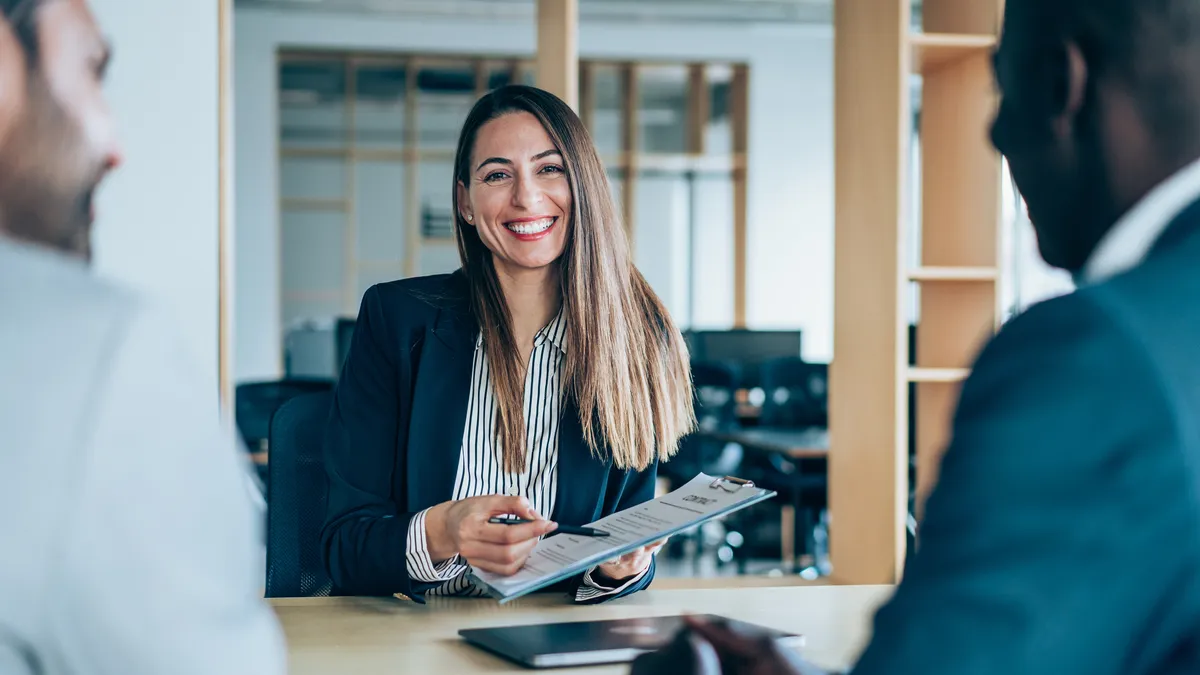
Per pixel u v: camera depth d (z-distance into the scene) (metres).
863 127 3.45
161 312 0.65
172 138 3.50
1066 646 0.54
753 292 9.47
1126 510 0.53
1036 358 0.57
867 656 0.59
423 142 9.18
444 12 8.78
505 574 1.33
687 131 9.59
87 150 0.63
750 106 9.33
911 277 3.31
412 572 1.50
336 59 8.95
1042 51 0.67
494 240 1.72
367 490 1.68
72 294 0.61
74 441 0.58
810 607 1.48
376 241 9.16
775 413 6.02
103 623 0.59
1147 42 0.62
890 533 3.29
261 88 8.65
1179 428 0.54
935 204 3.64
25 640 0.58
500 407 1.71
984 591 0.54
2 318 0.59
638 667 0.85
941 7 3.64
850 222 3.54
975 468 0.57
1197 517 0.53
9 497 0.57
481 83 9.11
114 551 0.58
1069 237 0.70
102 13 3.43
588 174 1.74
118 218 3.45
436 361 1.73
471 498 1.46
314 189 9.05
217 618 0.63
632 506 1.59
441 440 1.70
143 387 0.61
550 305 1.78
